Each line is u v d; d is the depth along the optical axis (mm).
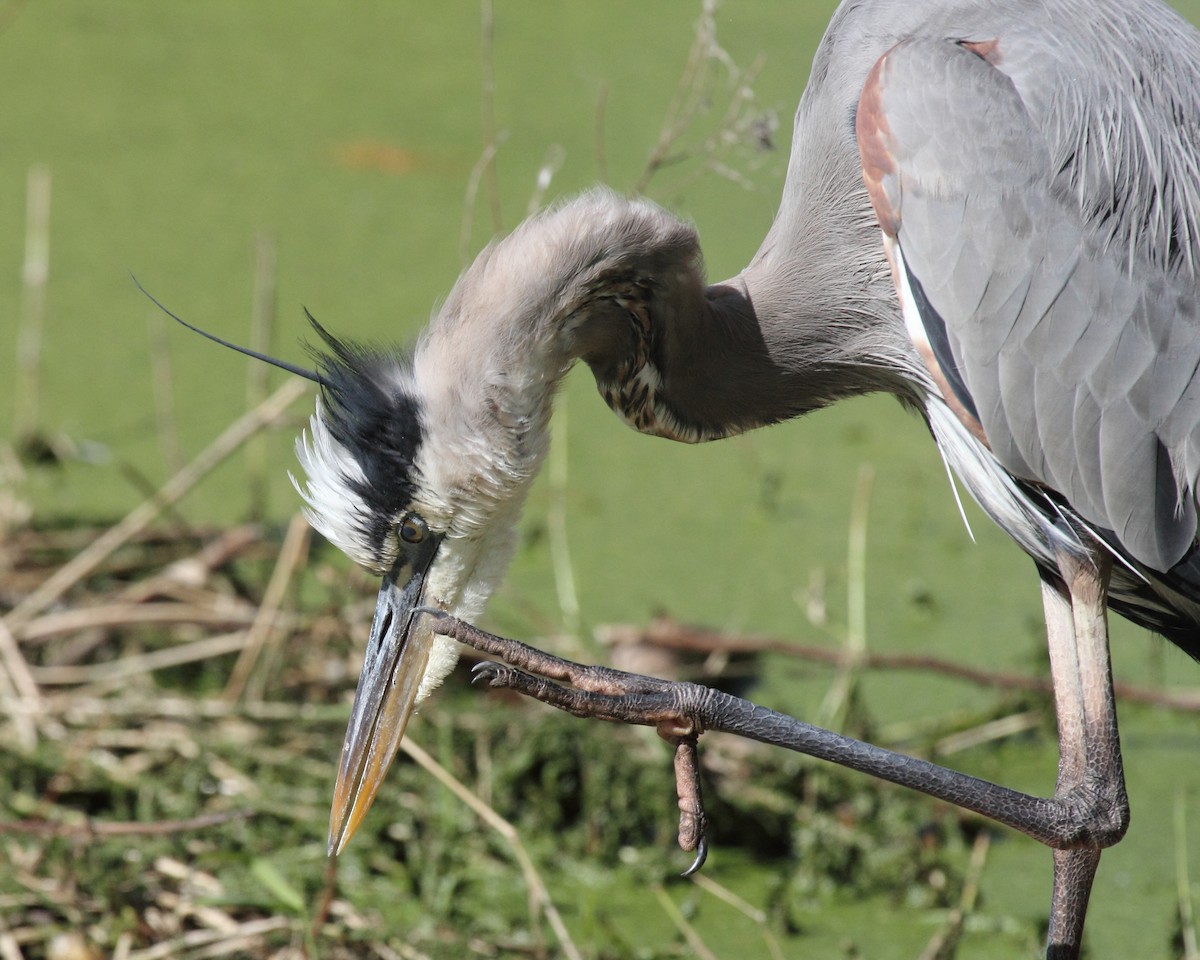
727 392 7262
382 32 19203
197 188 15922
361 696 7211
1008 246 6512
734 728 6406
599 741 9570
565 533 12180
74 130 16797
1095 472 6609
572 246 6742
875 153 6691
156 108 17250
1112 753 6801
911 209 6598
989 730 10219
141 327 13945
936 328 6637
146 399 13188
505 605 11227
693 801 6375
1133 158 6645
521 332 6777
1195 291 6656
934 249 6551
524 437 6887
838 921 8758
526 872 8070
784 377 7285
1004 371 6551
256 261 14797
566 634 10734
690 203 15016
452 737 9656
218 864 8719
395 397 6918
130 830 8258
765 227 14602
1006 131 6578
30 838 8766
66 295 14289
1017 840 9562
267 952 8195
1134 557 6625
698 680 10594
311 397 12914
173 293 14273
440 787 9141
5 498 11727
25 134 16672
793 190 7359
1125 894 9148
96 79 17859
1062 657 7074
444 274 14672
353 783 7203
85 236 15031
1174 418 6562
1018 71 6758
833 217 7168
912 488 12859
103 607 10617
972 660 10859
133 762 9422
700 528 12273
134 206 15578
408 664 7133
